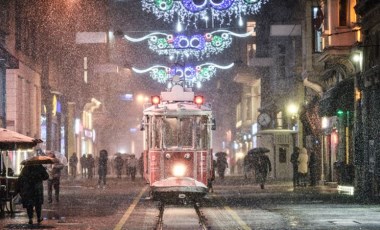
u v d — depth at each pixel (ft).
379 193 178.09
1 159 138.92
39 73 296.10
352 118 211.61
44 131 308.19
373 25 180.86
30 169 105.70
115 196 177.99
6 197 123.13
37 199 105.70
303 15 243.60
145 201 157.38
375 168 180.86
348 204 143.13
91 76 404.57
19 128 257.75
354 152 200.95
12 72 250.37
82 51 385.29
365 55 190.49
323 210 127.85
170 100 154.10
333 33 197.57
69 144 376.27
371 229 94.68
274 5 350.23
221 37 244.63
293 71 296.92
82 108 399.03
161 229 97.35
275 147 320.70
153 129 145.48
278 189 213.87
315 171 226.99
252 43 412.57
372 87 184.03
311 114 265.13
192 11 205.36
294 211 126.11
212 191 189.06
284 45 326.65
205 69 275.18
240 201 155.53
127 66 275.59
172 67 271.28
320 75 237.04
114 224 104.22
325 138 252.62
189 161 144.66
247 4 203.72
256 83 420.36
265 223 103.86
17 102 254.27
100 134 499.51
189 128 145.07
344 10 200.54
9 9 240.12
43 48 299.17
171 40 246.47
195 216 119.03
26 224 105.81
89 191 205.16
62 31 324.19
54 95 323.16
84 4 350.23
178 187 138.92
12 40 244.63
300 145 292.40
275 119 330.75
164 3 208.74
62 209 134.41
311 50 235.20
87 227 100.27
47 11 294.66
